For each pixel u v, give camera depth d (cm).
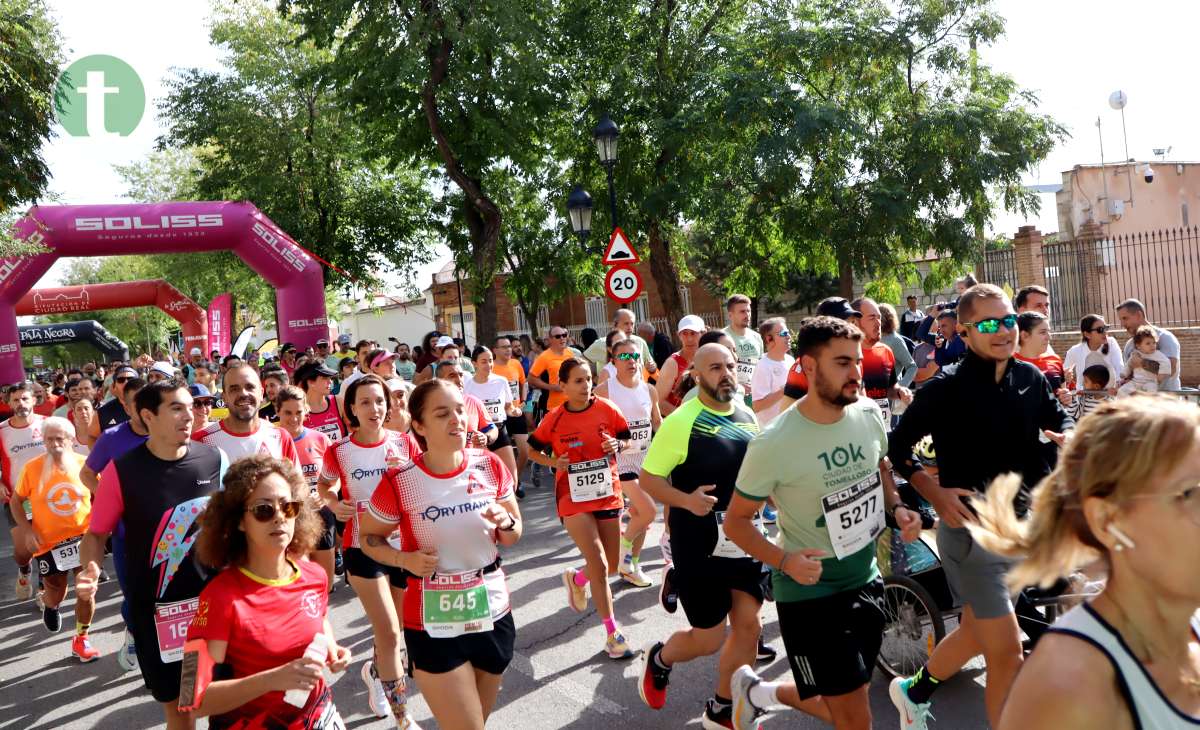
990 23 2009
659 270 2277
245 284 3975
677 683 529
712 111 1966
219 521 308
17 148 1425
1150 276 2000
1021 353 684
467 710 371
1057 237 3023
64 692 620
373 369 877
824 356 350
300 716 302
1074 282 1917
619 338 865
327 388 775
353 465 541
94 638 737
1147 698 149
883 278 2198
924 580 500
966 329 383
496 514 382
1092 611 157
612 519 616
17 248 1516
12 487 901
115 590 886
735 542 368
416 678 381
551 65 2069
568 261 2827
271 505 305
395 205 3067
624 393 756
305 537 318
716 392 441
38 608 841
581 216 1551
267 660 304
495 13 1916
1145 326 884
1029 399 388
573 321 4509
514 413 1040
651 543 855
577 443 602
